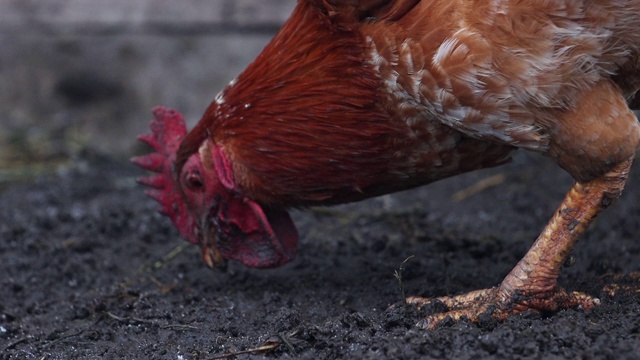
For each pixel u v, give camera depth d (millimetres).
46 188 11750
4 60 14336
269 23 12938
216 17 13078
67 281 8656
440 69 5691
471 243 8711
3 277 8773
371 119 6145
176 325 7023
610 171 5945
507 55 5598
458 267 8055
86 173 12359
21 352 6812
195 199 7223
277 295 7520
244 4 12969
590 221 6082
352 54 6074
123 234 9883
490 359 5504
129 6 13367
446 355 5656
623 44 5707
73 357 6598
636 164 11070
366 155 6289
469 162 6457
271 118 6473
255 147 6594
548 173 11219
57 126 13930
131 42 14133
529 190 10688
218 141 6828
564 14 5520
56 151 13102
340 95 6172
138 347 6676
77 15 13508
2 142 13352
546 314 6262
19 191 11680
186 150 7137
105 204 10938
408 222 9664
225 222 7082
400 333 6070
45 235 9914
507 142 5941
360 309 7043
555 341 5645
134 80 14133
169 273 8617
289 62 6371
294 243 7316
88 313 7629
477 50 5602
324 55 6215
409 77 5840
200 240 7414
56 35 13914
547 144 5965
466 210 10219
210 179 6980
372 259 8477
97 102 14219
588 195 6047
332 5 6059
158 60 14086
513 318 6074
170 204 7527
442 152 6281
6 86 14422
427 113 6008
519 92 5664
